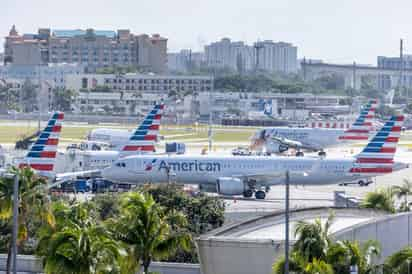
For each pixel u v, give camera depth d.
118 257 150.75
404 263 166.00
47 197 181.12
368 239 184.62
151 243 166.38
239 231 191.12
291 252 167.25
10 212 178.12
